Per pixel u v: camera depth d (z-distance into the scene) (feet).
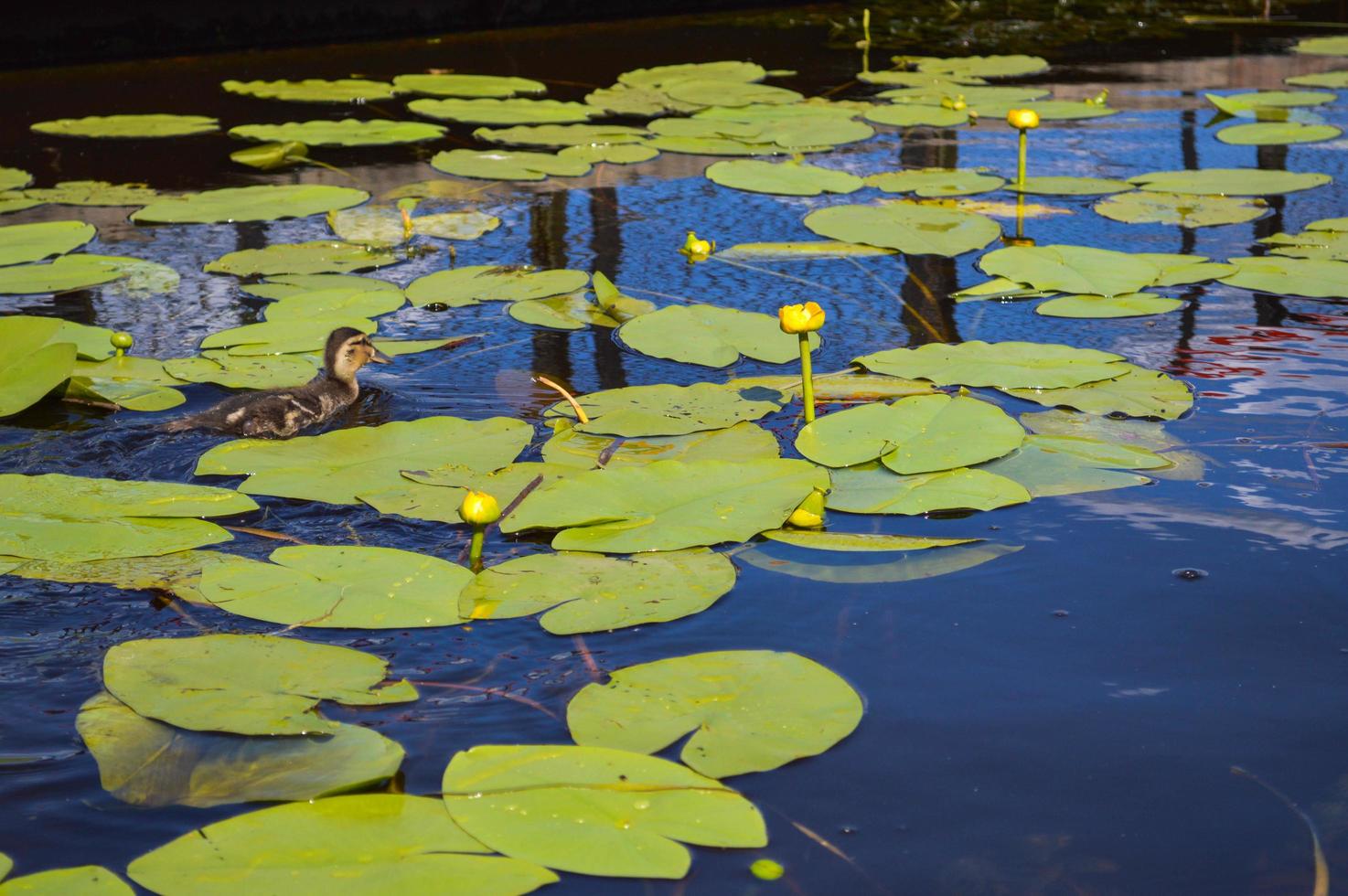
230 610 11.18
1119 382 16.44
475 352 18.53
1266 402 16.07
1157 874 8.47
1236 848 8.70
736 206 25.89
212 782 9.07
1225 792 9.23
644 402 16.05
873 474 14.06
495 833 8.41
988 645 11.04
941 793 9.21
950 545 12.67
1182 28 45.93
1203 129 31.68
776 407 15.92
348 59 39.96
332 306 19.70
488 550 12.67
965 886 8.36
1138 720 10.01
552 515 12.73
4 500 13.17
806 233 24.04
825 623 11.39
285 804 8.74
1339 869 8.49
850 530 13.01
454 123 32.65
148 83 36.37
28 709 10.10
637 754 9.21
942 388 16.88
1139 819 8.98
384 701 9.99
